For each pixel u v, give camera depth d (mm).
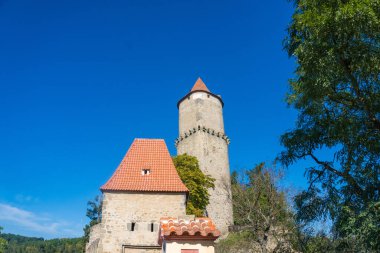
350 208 12023
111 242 20844
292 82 14531
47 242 125625
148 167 24219
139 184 22766
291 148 14164
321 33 11805
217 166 48688
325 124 13430
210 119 51062
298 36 13500
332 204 12773
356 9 10859
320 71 11914
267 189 25938
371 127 12742
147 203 22016
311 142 13789
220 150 50219
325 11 11859
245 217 26750
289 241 20625
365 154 12672
